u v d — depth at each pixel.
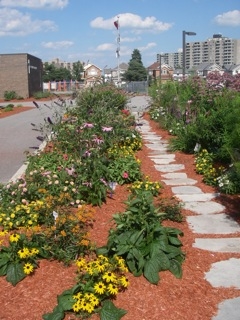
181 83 16.23
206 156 8.91
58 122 10.30
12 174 9.00
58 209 5.47
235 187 7.21
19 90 47.25
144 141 12.49
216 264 4.77
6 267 4.36
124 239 4.57
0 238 5.09
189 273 4.52
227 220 6.09
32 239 4.67
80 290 3.86
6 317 3.72
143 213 4.87
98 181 6.45
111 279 3.83
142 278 4.28
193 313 3.86
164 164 9.52
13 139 14.52
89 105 13.12
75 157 7.49
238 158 6.93
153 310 3.84
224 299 4.11
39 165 7.44
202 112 10.37
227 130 7.74
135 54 74.44
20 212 5.45
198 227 5.81
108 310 3.70
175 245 4.82
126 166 7.59
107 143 8.82
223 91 10.50
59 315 3.64
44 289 4.10
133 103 28.39
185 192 7.39
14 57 46.78
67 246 4.68
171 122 14.29
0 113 25.78
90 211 5.65
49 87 63.00
